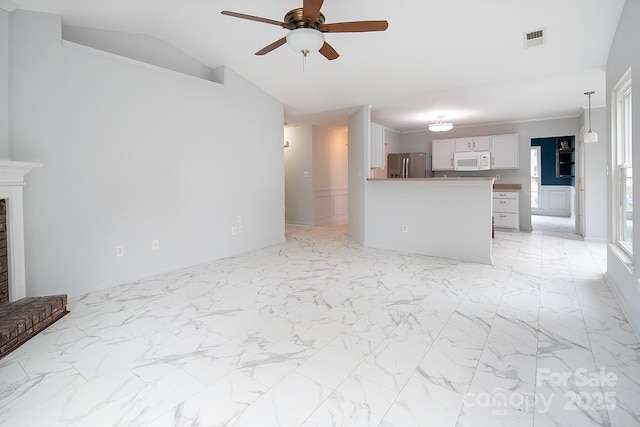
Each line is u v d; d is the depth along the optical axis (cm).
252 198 499
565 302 284
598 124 532
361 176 543
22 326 219
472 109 564
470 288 323
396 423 146
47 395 166
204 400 162
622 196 311
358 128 560
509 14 294
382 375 182
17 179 260
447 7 295
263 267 405
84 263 317
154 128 369
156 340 223
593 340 217
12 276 261
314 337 226
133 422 147
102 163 327
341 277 362
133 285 339
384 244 510
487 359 196
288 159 758
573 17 289
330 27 249
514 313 262
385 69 412
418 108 557
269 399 162
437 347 211
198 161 418
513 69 386
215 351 209
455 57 372
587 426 142
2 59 261
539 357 198
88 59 314
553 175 950
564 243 540
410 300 292
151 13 328
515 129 668
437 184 452
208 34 375
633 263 238
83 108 312
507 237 599
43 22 286
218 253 448
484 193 416
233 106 461
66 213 304
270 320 254
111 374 184
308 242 564
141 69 355
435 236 458
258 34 372
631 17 242
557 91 459
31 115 280
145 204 364
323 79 457
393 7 299
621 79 274
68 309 277
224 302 291
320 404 159
